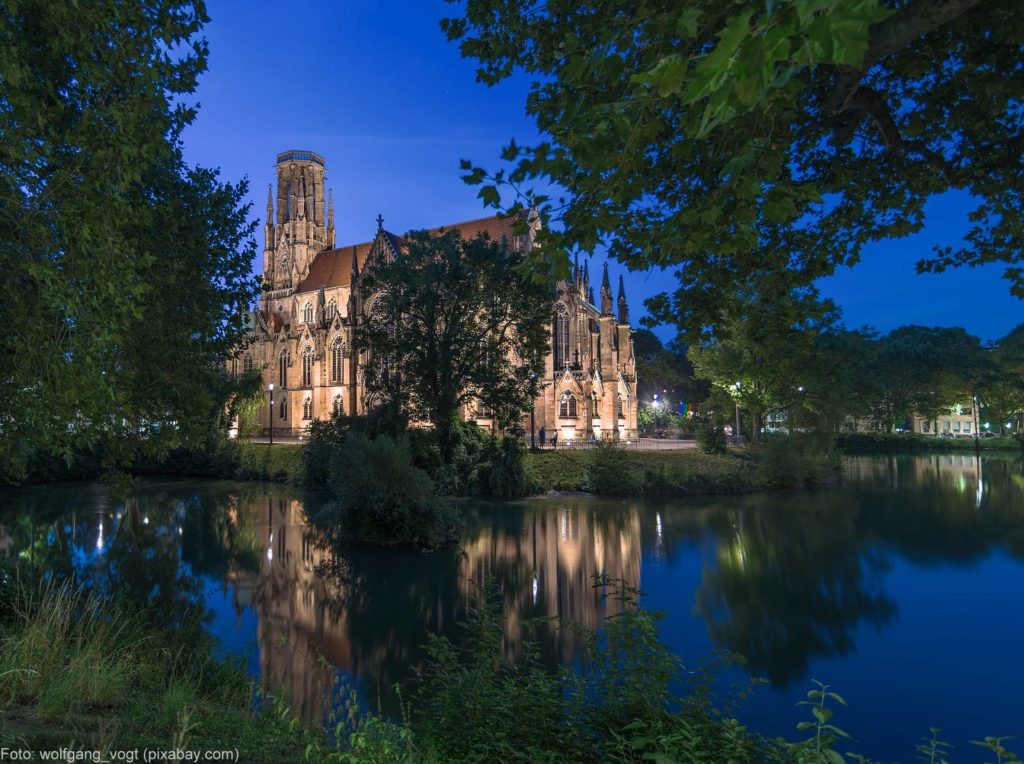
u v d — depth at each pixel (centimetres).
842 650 1844
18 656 655
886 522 3753
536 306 4675
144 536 3362
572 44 598
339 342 8381
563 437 7162
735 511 4181
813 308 995
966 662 1747
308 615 2109
